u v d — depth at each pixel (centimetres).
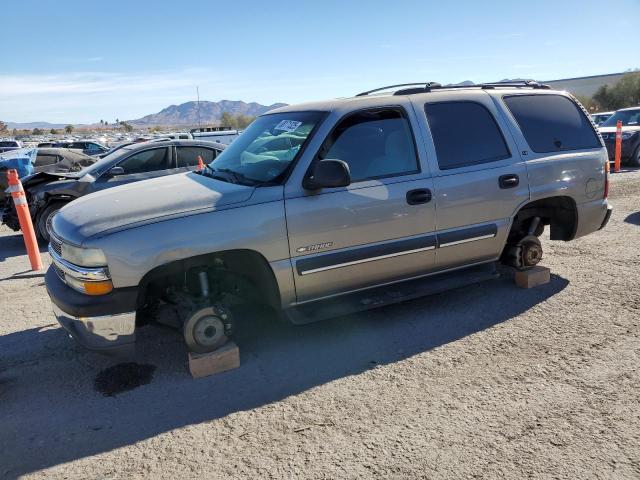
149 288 390
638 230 748
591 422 311
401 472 276
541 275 536
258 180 407
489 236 477
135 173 916
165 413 345
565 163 511
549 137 515
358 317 484
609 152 1517
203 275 390
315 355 416
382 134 434
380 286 446
